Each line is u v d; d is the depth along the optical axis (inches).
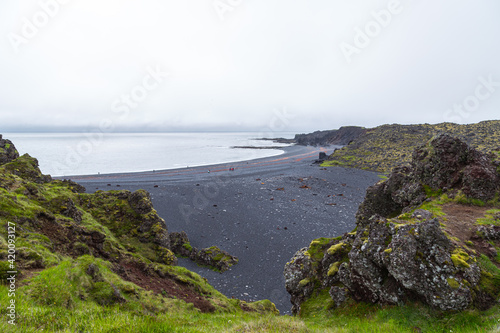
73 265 478.6
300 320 534.9
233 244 1625.2
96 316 353.1
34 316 306.8
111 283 517.3
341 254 714.8
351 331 422.3
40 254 496.7
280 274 1300.4
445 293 426.6
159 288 730.8
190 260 1464.1
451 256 462.3
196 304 710.5
